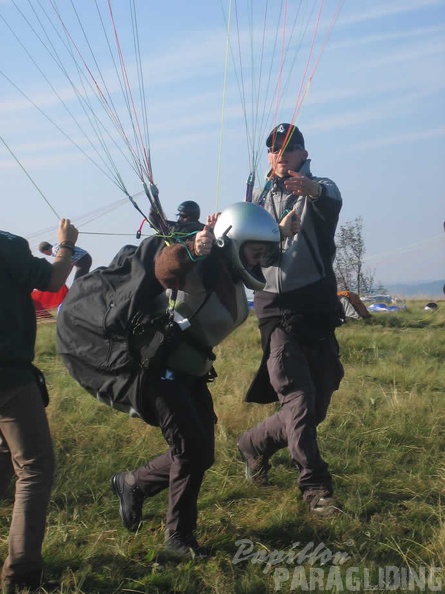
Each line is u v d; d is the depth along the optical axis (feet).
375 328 41.09
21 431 11.40
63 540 12.96
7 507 14.51
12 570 11.20
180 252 11.97
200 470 12.53
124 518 13.58
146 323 12.28
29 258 11.37
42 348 32.19
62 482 15.66
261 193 15.33
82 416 20.21
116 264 12.87
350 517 13.82
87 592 11.41
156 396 12.46
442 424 19.71
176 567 12.11
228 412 19.89
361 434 18.75
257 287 12.75
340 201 14.92
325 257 15.19
